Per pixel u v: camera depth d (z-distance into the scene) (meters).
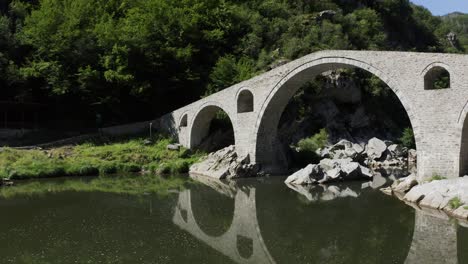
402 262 15.45
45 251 17.12
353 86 54.94
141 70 52.03
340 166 36.41
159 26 55.66
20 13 61.38
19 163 38.41
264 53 56.78
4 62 50.88
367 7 78.06
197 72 54.97
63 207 25.47
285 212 24.03
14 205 26.05
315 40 57.94
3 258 16.33
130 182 35.44
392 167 44.34
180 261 16.05
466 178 24.00
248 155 39.09
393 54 28.50
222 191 31.06
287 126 51.38
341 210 23.98
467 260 15.41
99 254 16.75
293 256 16.58
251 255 16.83
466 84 24.89
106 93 51.72
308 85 53.19
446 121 25.69
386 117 59.78
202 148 46.06
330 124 53.38
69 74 51.75
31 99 53.44
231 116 41.00
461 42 113.62
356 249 17.16
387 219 21.47
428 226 19.81
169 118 48.97
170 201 27.41
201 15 59.06
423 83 26.86
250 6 68.81
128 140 47.94
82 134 50.81
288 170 40.78
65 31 51.34
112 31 51.22
